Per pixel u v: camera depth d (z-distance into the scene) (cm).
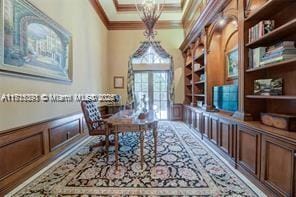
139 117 357
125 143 453
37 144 307
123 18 746
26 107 282
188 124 666
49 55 339
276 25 259
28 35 282
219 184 253
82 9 505
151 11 465
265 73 285
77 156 370
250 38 281
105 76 738
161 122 740
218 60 472
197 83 597
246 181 260
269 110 280
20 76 268
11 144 251
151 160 341
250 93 287
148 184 254
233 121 306
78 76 480
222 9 365
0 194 230
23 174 271
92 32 588
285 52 220
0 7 229
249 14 278
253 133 251
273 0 222
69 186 251
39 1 311
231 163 317
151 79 792
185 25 749
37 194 233
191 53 653
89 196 227
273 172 214
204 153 378
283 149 198
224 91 390
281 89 243
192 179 268
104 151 393
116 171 296
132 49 782
